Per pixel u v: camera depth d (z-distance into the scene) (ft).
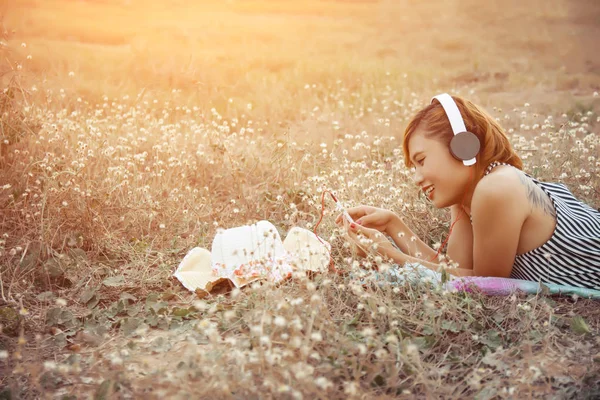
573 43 42.98
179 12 50.72
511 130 18.52
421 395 7.69
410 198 14.30
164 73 25.30
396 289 9.27
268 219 14.53
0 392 7.73
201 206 14.80
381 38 46.68
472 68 35.06
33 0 45.57
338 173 15.17
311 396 7.33
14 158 14.94
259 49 37.35
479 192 9.45
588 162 15.62
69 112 20.35
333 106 24.50
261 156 17.83
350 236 11.03
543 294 9.70
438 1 68.54
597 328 9.14
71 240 12.57
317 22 54.29
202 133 18.99
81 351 9.03
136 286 11.21
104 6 48.93
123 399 7.51
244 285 10.80
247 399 7.24
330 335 8.56
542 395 7.61
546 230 9.81
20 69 17.38
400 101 26.14
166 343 9.10
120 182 14.39
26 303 10.43
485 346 8.71
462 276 10.27
